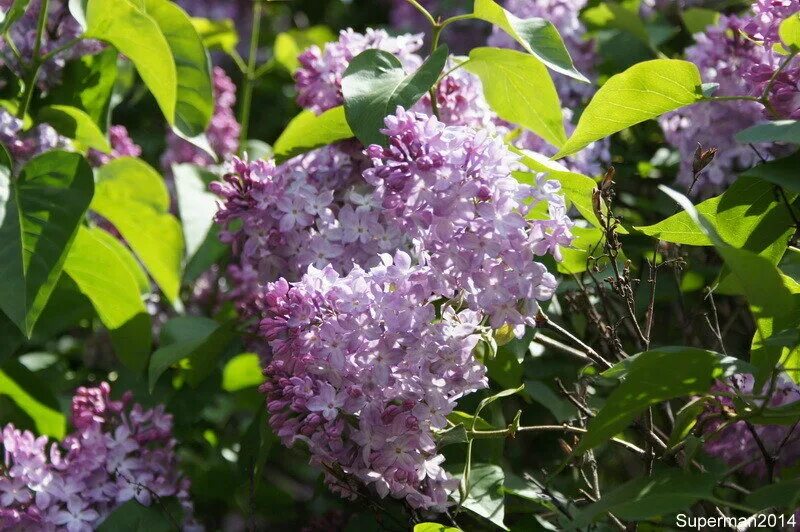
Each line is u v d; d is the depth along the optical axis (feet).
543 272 3.14
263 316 3.48
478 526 3.65
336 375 3.14
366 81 3.40
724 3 4.22
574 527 3.05
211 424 4.34
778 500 3.00
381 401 3.15
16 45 3.91
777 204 3.28
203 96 3.83
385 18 5.90
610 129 3.32
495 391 3.60
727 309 4.05
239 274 4.09
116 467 3.59
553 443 4.04
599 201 3.27
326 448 3.20
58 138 3.98
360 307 3.10
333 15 5.99
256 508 4.14
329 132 3.51
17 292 3.45
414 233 3.19
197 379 3.96
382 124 3.34
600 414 3.09
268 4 5.97
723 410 3.18
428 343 3.13
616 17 4.23
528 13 4.02
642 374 3.04
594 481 3.36
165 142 4.97
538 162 3.32
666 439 3.54
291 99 5.28
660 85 3.24
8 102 3.92
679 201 3.00
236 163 3.45
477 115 3.61
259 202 3.43
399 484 3.18
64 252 3.49
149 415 3.67
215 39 4.67
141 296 3.92
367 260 3.38
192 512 3.75
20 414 3.95
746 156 3.66
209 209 4.09
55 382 4.32
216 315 4.31
